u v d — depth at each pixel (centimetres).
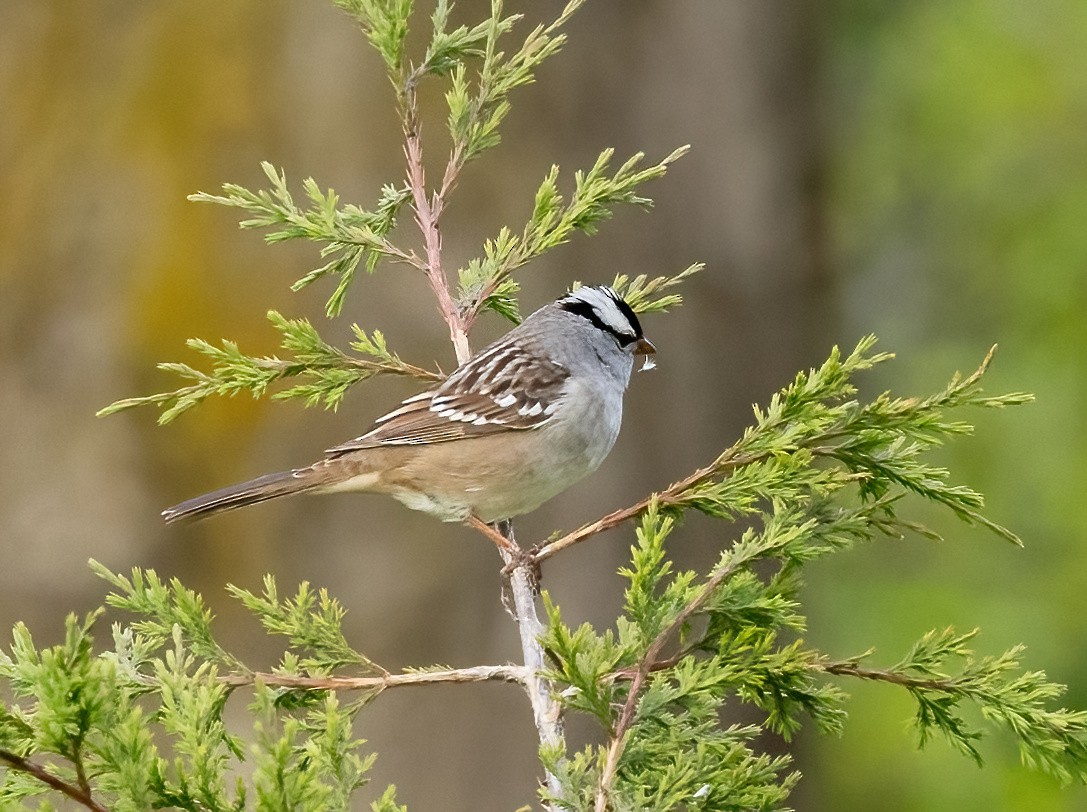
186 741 472
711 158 1280
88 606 1049
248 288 1066
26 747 501
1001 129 2030
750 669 524
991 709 572
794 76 1370
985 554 1741
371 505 1070
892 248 2141
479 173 1131
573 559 1168
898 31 1983
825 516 613
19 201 1070
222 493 816
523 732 1090
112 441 1055
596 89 1205
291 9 1085
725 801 511
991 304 1997
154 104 1083
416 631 1074
